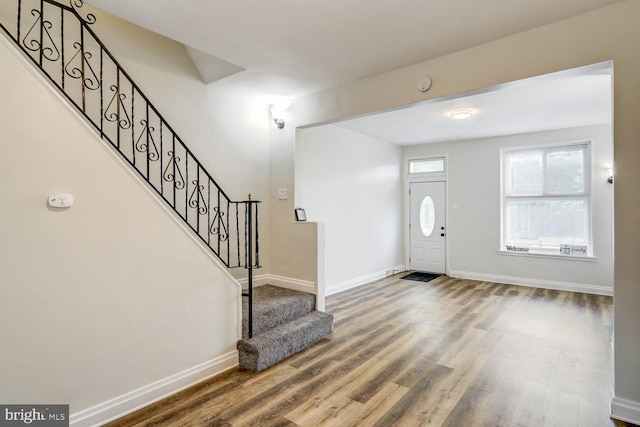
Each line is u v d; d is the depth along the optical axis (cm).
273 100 413
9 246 177
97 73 283
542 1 216
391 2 216
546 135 568
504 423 215
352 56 294
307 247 393
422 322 401
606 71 304
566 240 564
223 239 383
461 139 642
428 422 216
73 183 199
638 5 212
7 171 175
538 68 249
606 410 228
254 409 229
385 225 668
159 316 241
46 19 256
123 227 221
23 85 181
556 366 290
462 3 218
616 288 220
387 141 667
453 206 663
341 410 229
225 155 384
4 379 177
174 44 337
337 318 416
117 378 220
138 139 309
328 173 528
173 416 222
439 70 296
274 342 296
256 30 250
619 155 216
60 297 195
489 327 384
